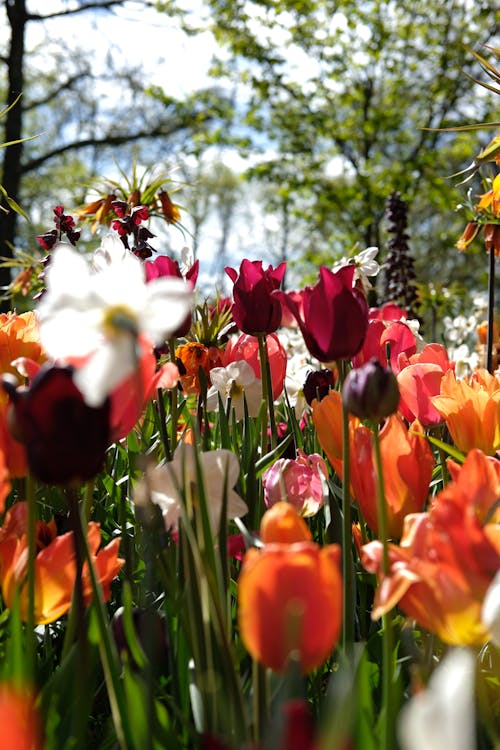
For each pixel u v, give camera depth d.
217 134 8.98
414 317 3.26
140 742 0.36
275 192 9.94
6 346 0.86
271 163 9.13
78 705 0.39
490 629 0.33
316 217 9.24
